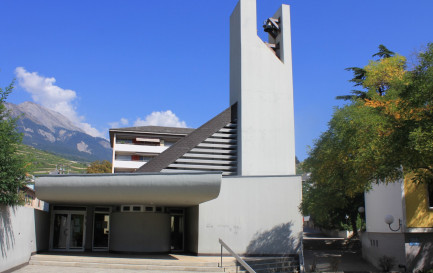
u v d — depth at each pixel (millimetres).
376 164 16828
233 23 29188
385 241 22422
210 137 25875
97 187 17000
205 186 16578
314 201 25141
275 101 26984
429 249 20234
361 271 21266
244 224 21859
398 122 16062
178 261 17719
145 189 16844
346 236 48625
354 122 17797
